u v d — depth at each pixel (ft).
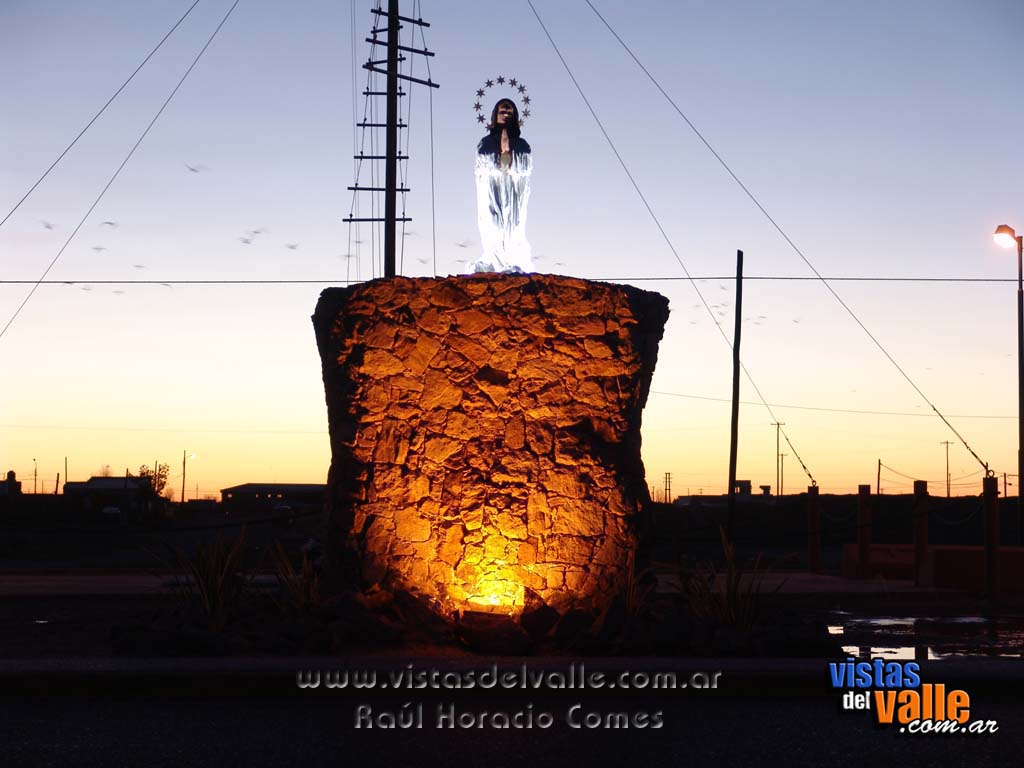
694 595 47.78
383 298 49.80
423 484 48.21
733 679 36.09
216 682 35.42
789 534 99.91
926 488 86.94
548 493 48.14
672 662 38.01
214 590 46.85
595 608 47.42
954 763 28.63
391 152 106.32
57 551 148.25
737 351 98.63
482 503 47.83
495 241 52.70
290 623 42.96
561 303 49.62
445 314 49.42
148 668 35.76
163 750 29.25
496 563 47.34
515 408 48.83
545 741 30.60
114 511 208.03
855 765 28.37
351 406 49.39
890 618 64.44
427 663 37.55
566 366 49.34
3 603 69.46
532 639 44.06
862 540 91.50
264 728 31.71
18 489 243.81
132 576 92.89
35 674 35.19
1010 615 66.90
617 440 49.49
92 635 49.83
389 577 47.52
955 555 83.46
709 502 228.63
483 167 52.75
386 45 107.96
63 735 30.63
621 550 48.52
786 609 47.24
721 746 30.07
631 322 50.44
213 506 320.50
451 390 48.93
